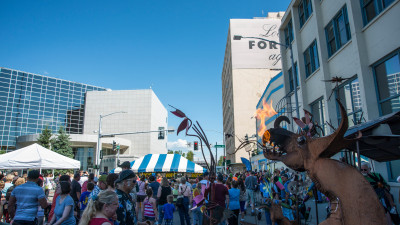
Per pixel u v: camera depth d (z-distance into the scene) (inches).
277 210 122.0
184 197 351.6
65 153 2305.6
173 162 762.8
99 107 3715.6
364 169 213.2
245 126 2266.2
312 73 639.8
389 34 389.4
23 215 208.7
